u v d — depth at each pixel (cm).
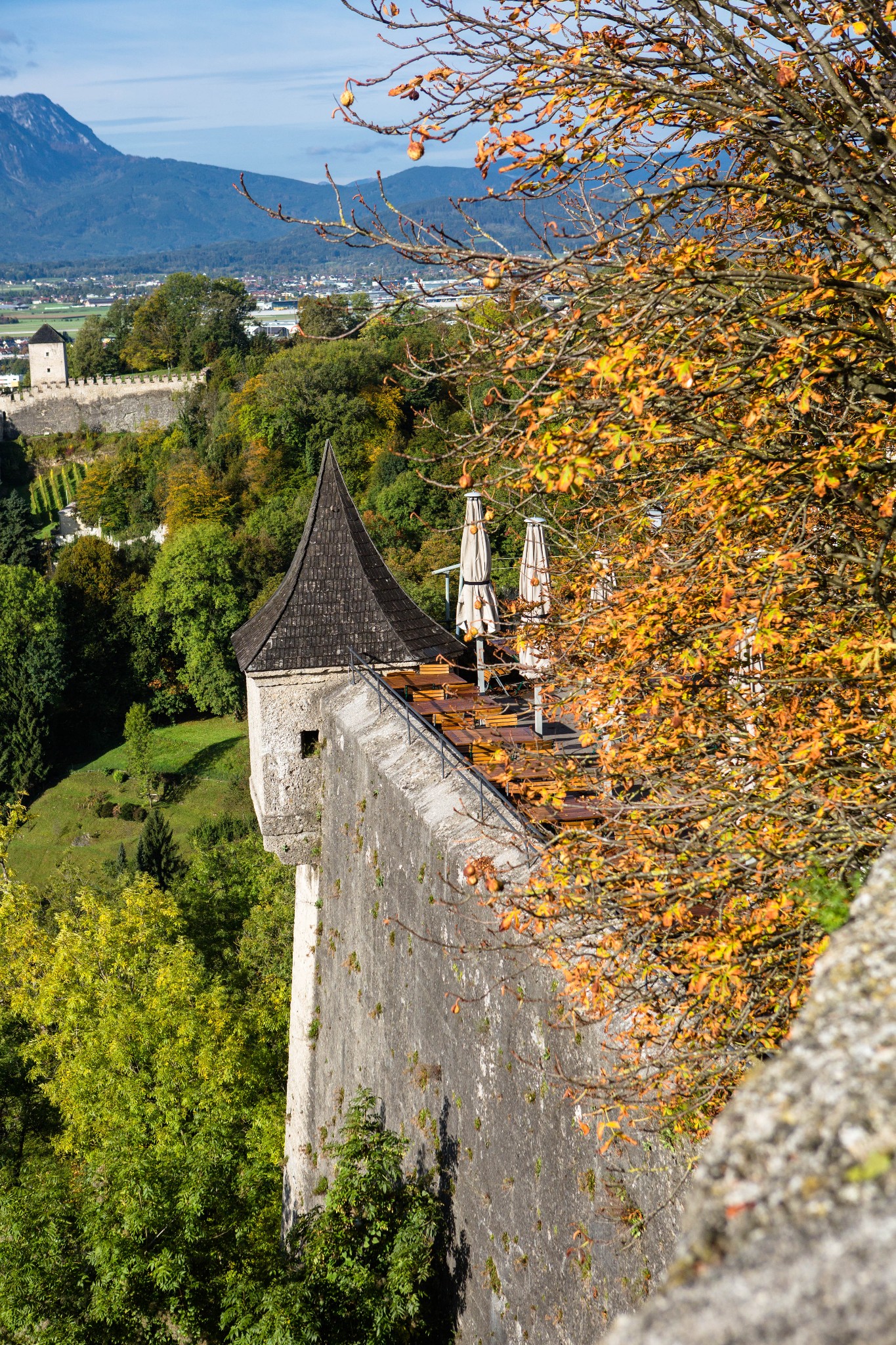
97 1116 3238
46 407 14425
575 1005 1060
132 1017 3256
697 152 1013
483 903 1089
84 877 6312
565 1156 1138
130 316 15938
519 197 967
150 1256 1861
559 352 844
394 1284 1382
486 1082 1361
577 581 1229
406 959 1691
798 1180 308
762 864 849
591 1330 1060
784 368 821
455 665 2097
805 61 940
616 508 1170
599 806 1013
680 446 1052
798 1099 334
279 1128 2888
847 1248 275
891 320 909
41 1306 1870
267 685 2275
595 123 933
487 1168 1350
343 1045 2130
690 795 955
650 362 877
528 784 1132
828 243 995
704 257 913
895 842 463
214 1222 1975
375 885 1878
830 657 934
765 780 898
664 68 962
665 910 875
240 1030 3212
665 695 952
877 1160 300
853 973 377
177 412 14150
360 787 1991
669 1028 934
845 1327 254
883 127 920
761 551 980
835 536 1040
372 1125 1599
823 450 863
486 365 896
